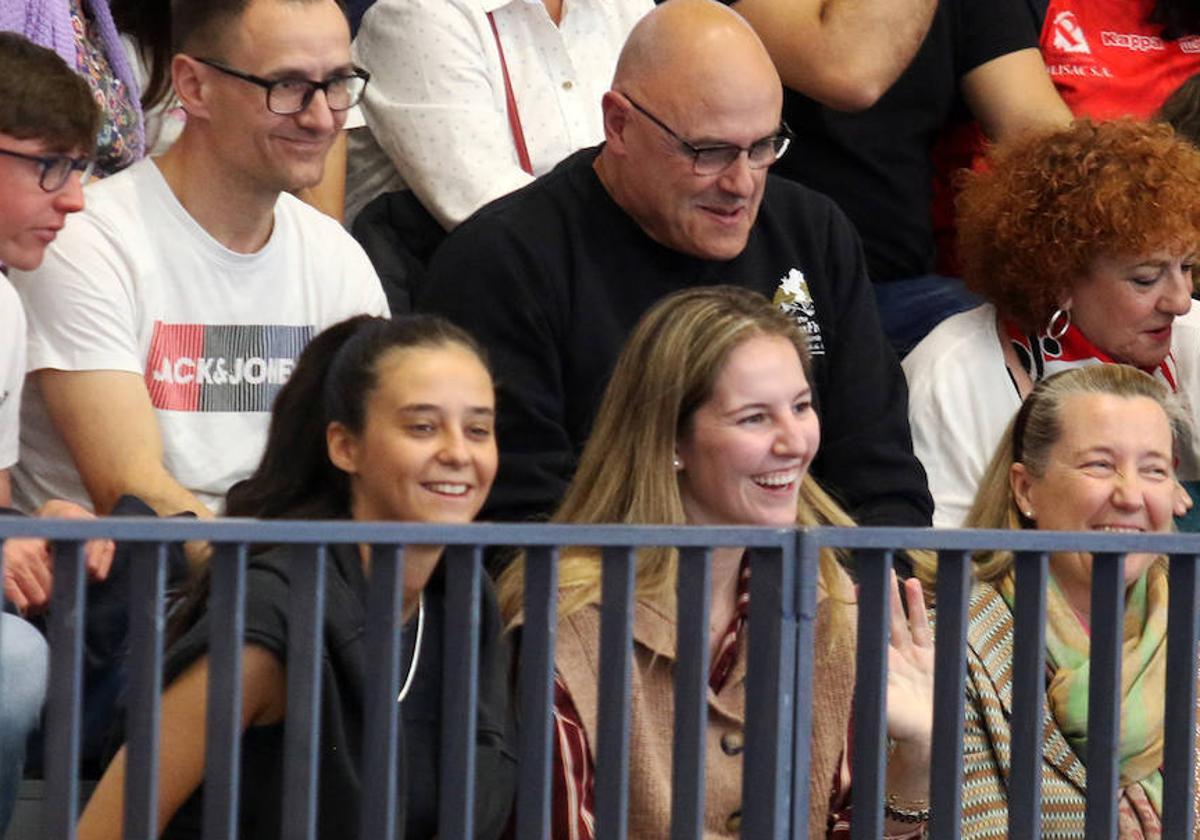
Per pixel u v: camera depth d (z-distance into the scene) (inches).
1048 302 704.4
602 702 375.9
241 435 639.1
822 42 794.2
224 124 628.7
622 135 653.9
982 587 554.6
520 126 778.2
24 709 483.5
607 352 650.8
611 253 659.4
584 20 797.2
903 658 487.5
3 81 572.1
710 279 666.8
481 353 487.5
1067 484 567.8
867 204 832.9
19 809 510.0
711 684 497.7
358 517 484.7
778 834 380.8
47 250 618.8
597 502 514.6
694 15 651.5
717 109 642.2
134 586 354.0
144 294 626.8
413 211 770.8
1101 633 401.4
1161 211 689.0
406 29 769.6
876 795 390.6
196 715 424.8
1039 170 703.1
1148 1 906.7
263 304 645.3
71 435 615.8
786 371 514.0
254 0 625.3
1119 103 895.7
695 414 510.6
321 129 634.8
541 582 371.2
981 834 523.5
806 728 382.0
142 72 722.8
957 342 715.4
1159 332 706.2
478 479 478.6
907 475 674.8
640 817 482.6
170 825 438.6
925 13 802.2
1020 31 859.4
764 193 688.4
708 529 374.3
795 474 516.1
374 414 474.6
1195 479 733.9
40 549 529.7
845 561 557.3
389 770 363.6
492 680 466.0
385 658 362.3
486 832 455.2
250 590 432.5
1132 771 544.1
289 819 362.6
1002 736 528.7
